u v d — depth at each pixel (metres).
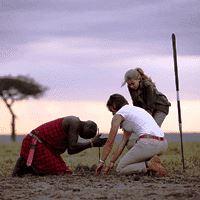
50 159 13.45
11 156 20.61
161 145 13.03
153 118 14.09
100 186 11.65
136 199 10.39
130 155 13.07
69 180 12.45
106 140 13.49
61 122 13.50
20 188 11.65
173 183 11.98
